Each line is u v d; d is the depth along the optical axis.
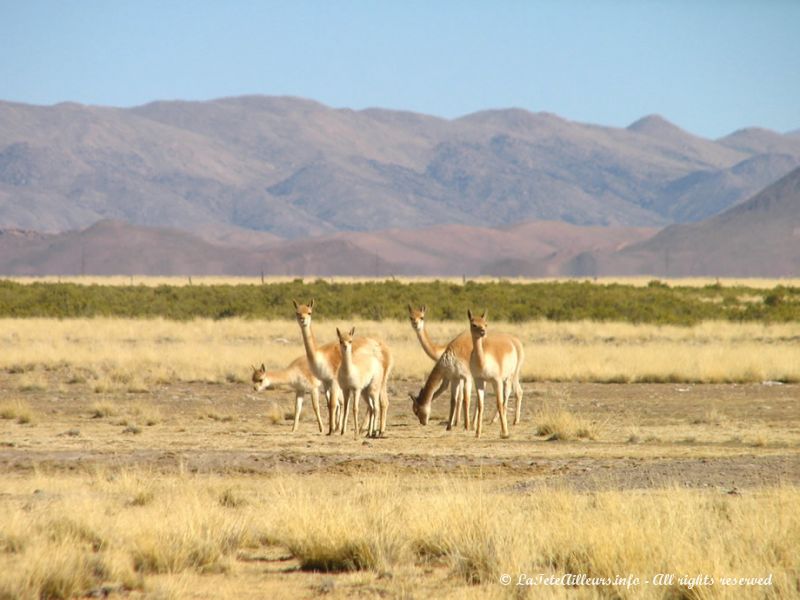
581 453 66.38
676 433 77.50
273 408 89.88
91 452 66.56
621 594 34.06
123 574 37.41
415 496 47.78
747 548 37.31
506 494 50.62
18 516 42.62
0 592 34.09
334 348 77.94
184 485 53.16
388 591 35.88
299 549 40.88
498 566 37.06
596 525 39.34
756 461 59.38
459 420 86.38
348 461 62.50
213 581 37.78
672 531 38.31
